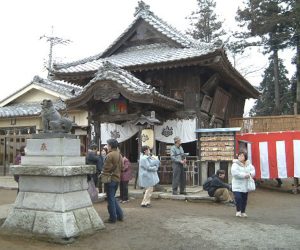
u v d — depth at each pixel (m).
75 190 7.89
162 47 18.80
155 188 14.25
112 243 7.34
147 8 19.53
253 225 9.09
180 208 11.40
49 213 7.46
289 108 37.75
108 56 20.06
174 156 13.27
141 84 14.68
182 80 16.98
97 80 14.40
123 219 9.22
